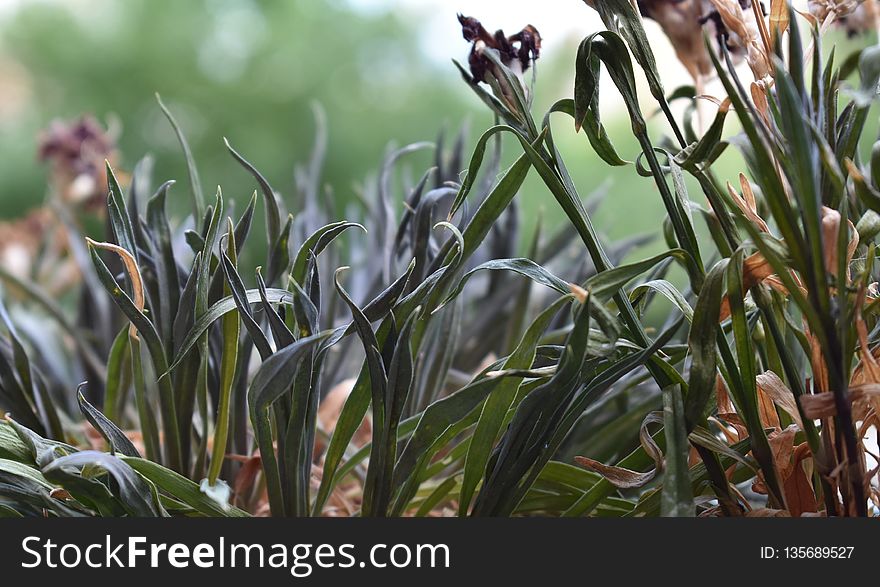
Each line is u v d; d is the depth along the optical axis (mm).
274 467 714
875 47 675
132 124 5047
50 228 1209
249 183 5004
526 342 700
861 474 688
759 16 708
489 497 711
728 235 708
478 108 5387
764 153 675
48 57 5004
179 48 5199
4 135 4727
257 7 5477
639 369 768
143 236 765
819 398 682
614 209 4059
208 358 750
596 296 692
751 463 704
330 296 848
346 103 5344
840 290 676
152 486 707
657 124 3846
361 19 5516
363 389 717
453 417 701
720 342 704
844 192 672
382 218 872
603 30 706
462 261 724
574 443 787
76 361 889
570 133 4406
